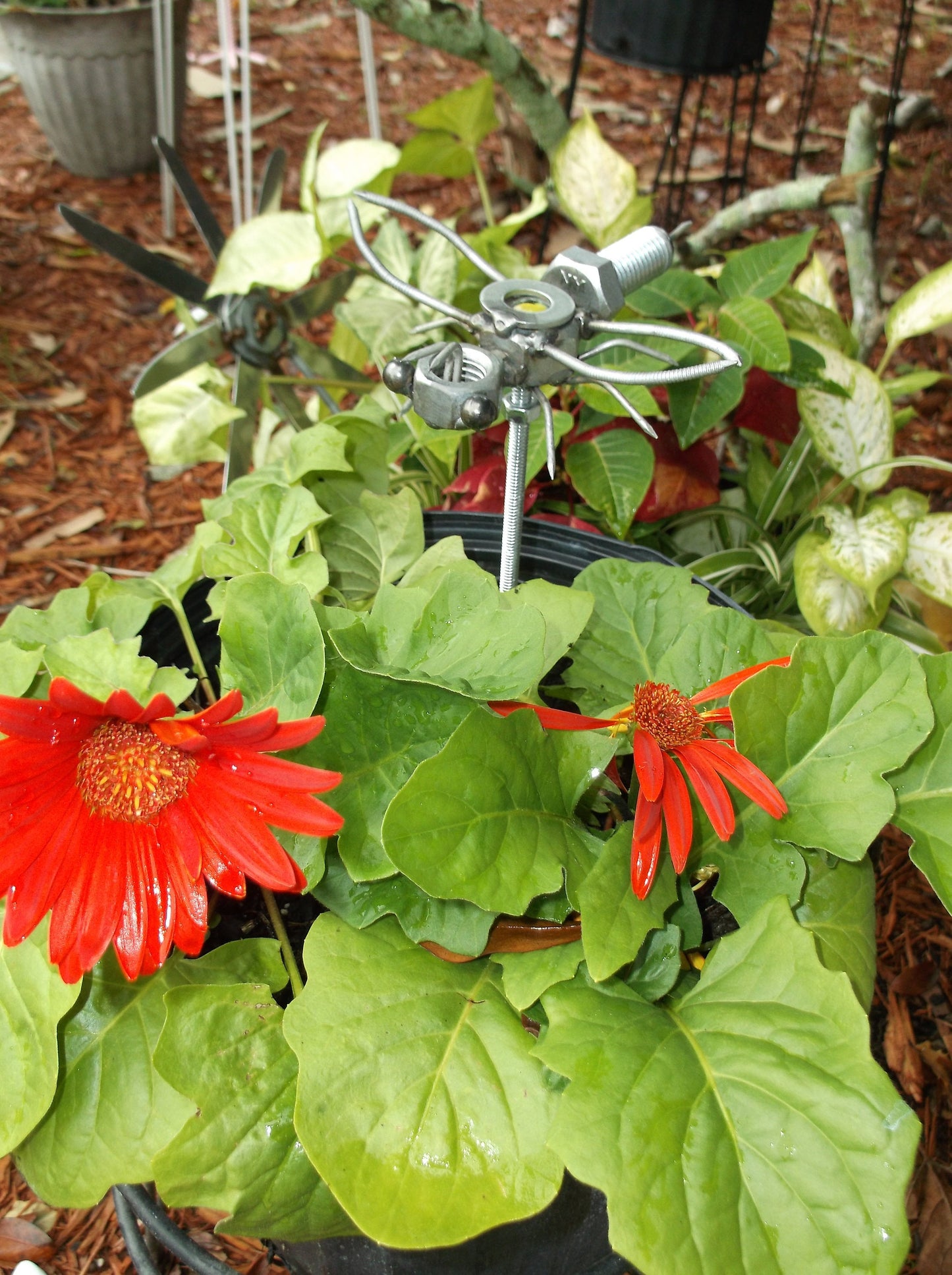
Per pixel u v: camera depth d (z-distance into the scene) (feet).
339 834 1.23
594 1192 1.29
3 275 4.55
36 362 4.12
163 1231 1.40
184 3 5.00
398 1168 1.10
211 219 2.37
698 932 1.33
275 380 2.38
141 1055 1.23
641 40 3.24
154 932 1.04
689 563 2.40
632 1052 1.13
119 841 1.05
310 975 1.20
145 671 1.28
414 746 1.31
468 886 1.14
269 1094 1.19
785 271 2.22
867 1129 1.06
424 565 1.58
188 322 2.88
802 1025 1.14
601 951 1.13
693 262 3.27
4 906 1.26
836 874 1.39
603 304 1.23
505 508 1.38
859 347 3.16
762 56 3.32
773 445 2.81
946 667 1.38
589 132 2.50
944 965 2.36
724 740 1.43
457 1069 1.16
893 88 3.06
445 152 2.83
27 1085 1.18
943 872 1.30
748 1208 1.04
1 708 0.97
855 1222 1.03
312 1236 1.24
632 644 1.53
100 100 4.96
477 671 1.25
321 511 1.53
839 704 1.34
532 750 1.24
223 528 1.55
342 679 1.30
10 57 5.32
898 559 2.14
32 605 3.20
